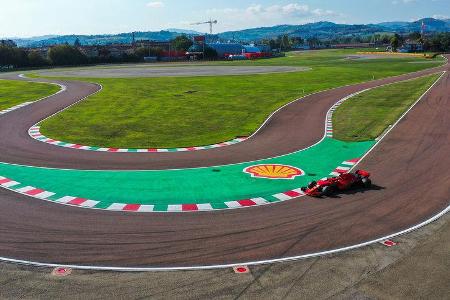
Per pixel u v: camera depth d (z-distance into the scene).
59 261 13.76
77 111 42.62
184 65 120.88
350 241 15.32
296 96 51.50
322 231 16.14
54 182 21.72
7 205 18.56
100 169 24.02
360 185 21.16
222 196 19.86
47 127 35.19
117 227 16.36
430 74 74.44
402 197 19.80
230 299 11.66
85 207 18.41
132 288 12.17
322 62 119.88
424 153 27.05
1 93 55.59
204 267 13.40
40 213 17.70
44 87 62.31
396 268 13.38
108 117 39.53
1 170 23.66
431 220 17.22
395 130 33.31
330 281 12.62
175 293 11.94
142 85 64.06
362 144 29.73
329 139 31.22
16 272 13.05
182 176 22.81
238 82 67.31
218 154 27.42
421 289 12.21
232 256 14.13
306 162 25.70
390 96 49.94
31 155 26.86
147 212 17.88
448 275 12.95
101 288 12.16
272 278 12.77
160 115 40.59
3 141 30.38
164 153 27.64
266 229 16.27
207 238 15.47
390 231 16.19
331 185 19.97
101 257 14.03
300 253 14.38
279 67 101.75
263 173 23.45
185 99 50.09
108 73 89.19
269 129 34.72
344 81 66.94
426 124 34.88
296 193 20.34
